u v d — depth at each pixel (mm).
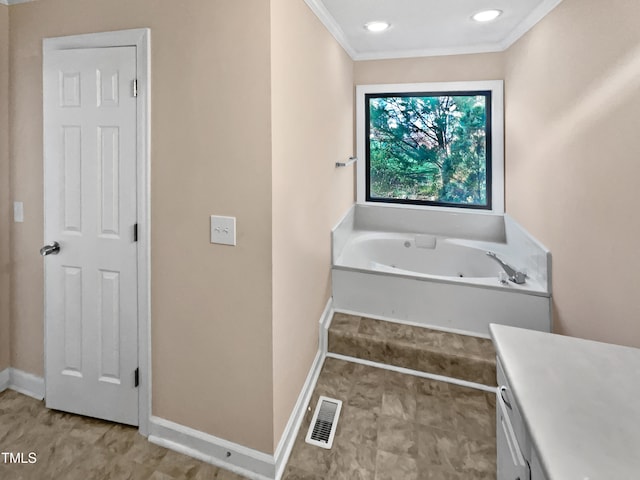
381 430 1818
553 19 2035
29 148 1888
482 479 1537
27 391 2049
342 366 2361
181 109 1486
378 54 3201
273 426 1520
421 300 2537
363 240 3279
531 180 2430
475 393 2107
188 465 1601
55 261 1797
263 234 1433
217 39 1402
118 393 1776
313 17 1938
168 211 1563
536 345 1023
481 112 3166
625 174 1408
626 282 1421
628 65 1371
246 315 1501
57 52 1670
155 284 1629
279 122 1446
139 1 1513
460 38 2783
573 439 688
